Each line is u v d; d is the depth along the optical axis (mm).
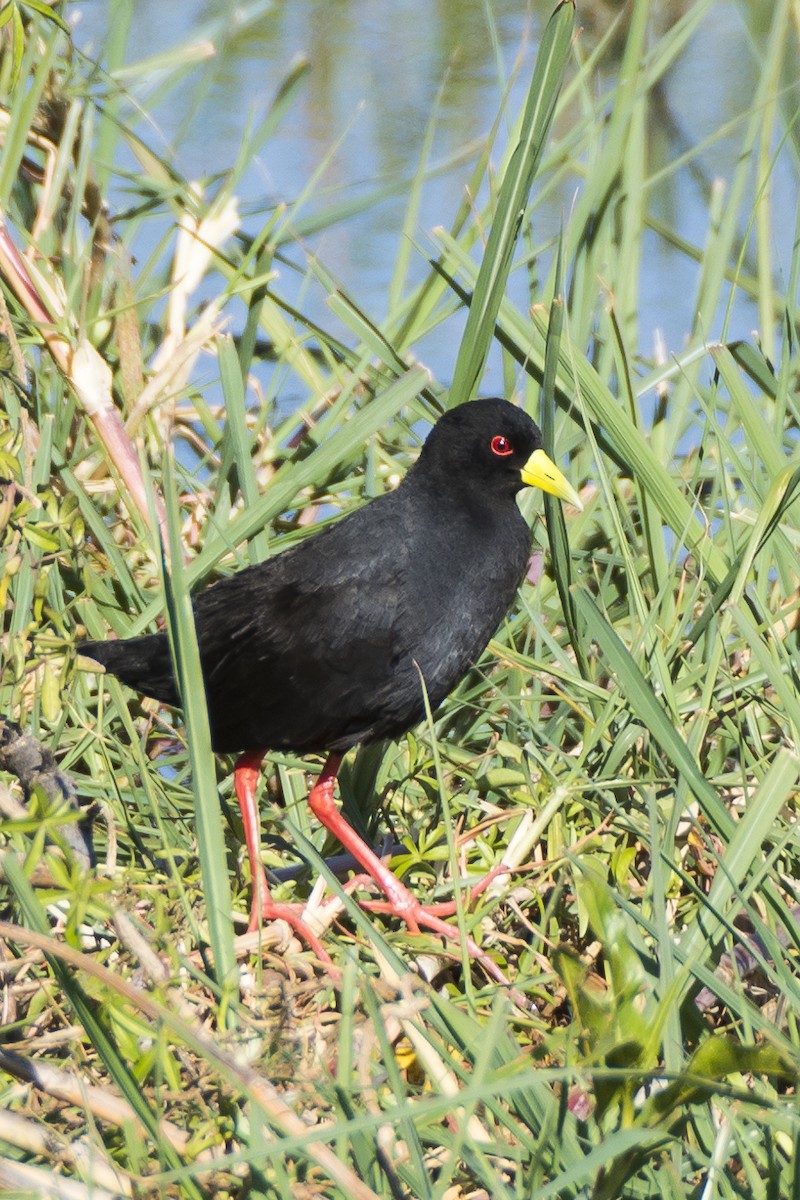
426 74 22000
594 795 7156
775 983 5496
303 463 8516
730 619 7559
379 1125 4328
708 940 5430
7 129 9750
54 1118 4711
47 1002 5332
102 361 8922
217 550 8297
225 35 11375
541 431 8977
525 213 10055
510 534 8047
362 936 6414
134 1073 4418
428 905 6980
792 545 8234
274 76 21625
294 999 5312
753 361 9383
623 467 8328
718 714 7387
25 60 9828
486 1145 4477
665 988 4820
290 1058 4555
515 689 8234
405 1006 4789
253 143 10617
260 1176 4398
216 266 10656
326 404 10547
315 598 7648
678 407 9688
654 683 7473
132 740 7164
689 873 7008
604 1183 4191
